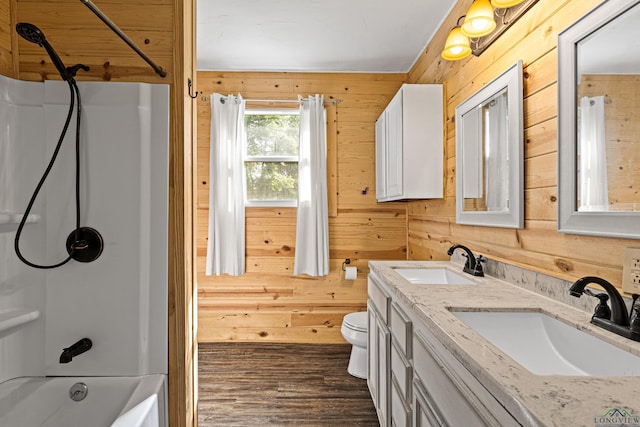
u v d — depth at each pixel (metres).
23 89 1.38
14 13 1.42
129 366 1.40
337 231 3.26
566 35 1.21
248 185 3.29
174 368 1.44
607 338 0.90
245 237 3.22
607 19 1.05
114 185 1.39
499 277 1.68
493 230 1.76
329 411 2.14
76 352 1.32
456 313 1.18
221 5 2.22
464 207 2.03
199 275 3.22
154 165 1.42
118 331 1.40
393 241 3.26
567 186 1.21
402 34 2.60
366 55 2.94
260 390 2.38
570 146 1.20
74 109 1.38
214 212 3.12
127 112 1.39
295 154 3.31
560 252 1.28
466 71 2.06
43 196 1.38
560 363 1.06
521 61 1.50
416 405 1.24
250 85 3.24
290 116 3.30
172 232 1.44
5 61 1.38
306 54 2.92
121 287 1.40
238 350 3.03
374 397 2.06
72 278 1.39
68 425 1.34
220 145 3.11
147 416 1.21
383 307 1.81
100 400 1.35
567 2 1.25
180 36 1.44
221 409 2.15
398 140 2.46
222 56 2.95
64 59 1.43
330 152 3.25
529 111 1.48
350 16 2.36
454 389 0.91
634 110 0.98
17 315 1.33
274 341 3.23
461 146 2.06
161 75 1.41
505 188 1.62
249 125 3.29
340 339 3.23
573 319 1.06
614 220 1.03
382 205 3.27
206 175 3.20
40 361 1.39
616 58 1.03
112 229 1.39
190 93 1.55
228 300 3.22
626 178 1.00
